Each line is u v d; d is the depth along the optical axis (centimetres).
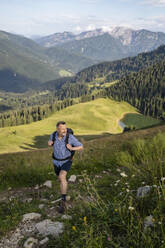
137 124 16988
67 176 844
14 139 11256
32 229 402
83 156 1161
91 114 17800
